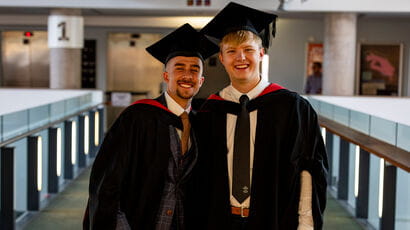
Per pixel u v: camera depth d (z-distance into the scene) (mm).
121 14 11312
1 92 10125
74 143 6863
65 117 6500
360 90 12523
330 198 5965
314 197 2318
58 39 10102
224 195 2320
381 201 4348
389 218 4191
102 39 12438
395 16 10836
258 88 2396
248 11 2422
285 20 12367
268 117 2316
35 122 5508
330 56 9977
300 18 11711
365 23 12336
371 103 9570
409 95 12430
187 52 2539
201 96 10953
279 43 12438
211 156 2365
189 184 2453
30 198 5230
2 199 4355
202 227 2406
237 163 2324
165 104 2525
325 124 6031
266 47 2594
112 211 2414
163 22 11797
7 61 12648
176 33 2514
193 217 2443
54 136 5957
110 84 12609
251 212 2297
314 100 7836
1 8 10117
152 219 2434
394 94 12477
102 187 2422
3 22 11648
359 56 12438
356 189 5215
